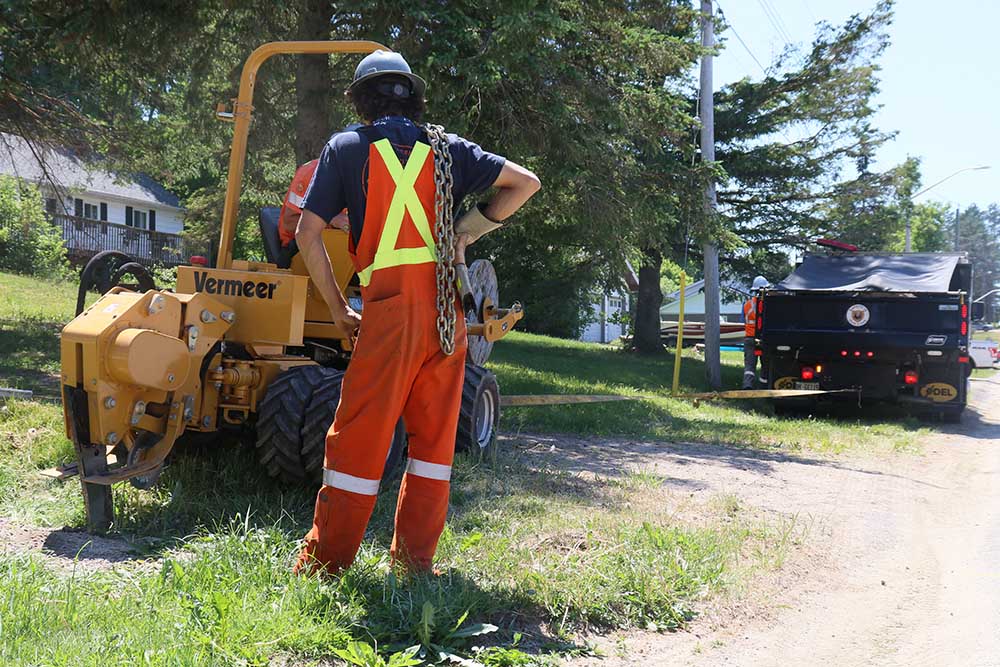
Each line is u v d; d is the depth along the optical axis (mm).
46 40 10945
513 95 11492
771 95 24422
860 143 24562
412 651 3002
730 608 4137
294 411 4984
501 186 3697
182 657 2758
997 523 6598
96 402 4285
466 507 5461
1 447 5844
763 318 14461
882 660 3682
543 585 3891
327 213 3545
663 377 19469
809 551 5340
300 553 3760
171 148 17219
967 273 16547
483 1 9898
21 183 25281
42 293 22328
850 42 23688
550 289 30641
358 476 3568
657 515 5742
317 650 3047
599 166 12391
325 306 5816
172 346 4488
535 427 10047
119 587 3463
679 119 13047
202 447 5910
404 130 3594
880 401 14156
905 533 6102
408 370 3545
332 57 13695
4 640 2791
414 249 3514
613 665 3342
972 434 12820
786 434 11258
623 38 12094
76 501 4766
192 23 10711
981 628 4141
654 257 23375
